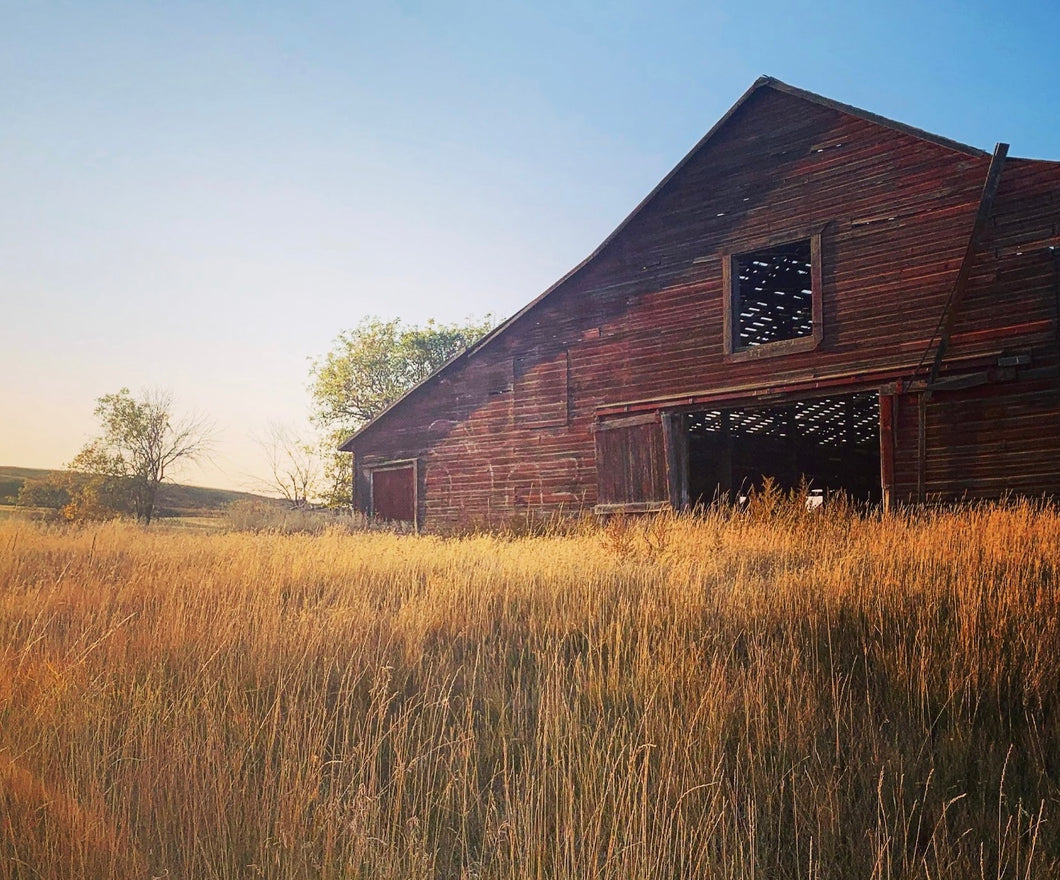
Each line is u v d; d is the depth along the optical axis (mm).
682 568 9570
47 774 4184
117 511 34625
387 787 4352
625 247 20562
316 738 4531
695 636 6820
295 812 3850
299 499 40000
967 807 4113
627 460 20188
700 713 4969
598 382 20906
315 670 6066
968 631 6176
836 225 17188
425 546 14531
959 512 13727
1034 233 14664
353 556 12039
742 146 18688
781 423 24797
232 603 8344
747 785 4344
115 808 3900
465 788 4180
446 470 24188
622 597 8062
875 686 5594
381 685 5641
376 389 45250
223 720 4945
